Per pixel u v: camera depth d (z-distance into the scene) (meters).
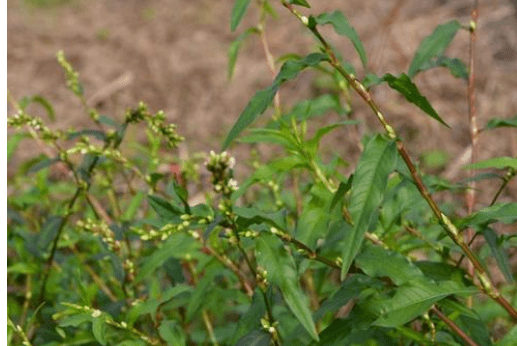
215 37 9.74
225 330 4.10
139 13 10.53
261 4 4.15
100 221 3.63
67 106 8.27
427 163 6.79
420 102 2.65
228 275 3.85
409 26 8.69
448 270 2.99
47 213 5.01
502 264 2.87
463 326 3.01
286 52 9.12
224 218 2.68
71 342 3.34
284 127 3.00
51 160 3.61
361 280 2.88
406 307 2.60
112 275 4.30
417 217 3.83
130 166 3.56
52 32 10.03
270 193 5.00
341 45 8.84
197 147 7.56
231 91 8.44
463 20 8.68
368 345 3.43
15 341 3.73
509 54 8.09
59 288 4.09
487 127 3.60
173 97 8.46
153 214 4.71
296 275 2.59
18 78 8.86
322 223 2.82
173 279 3.72
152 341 3.13
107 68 9.05
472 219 2.68
